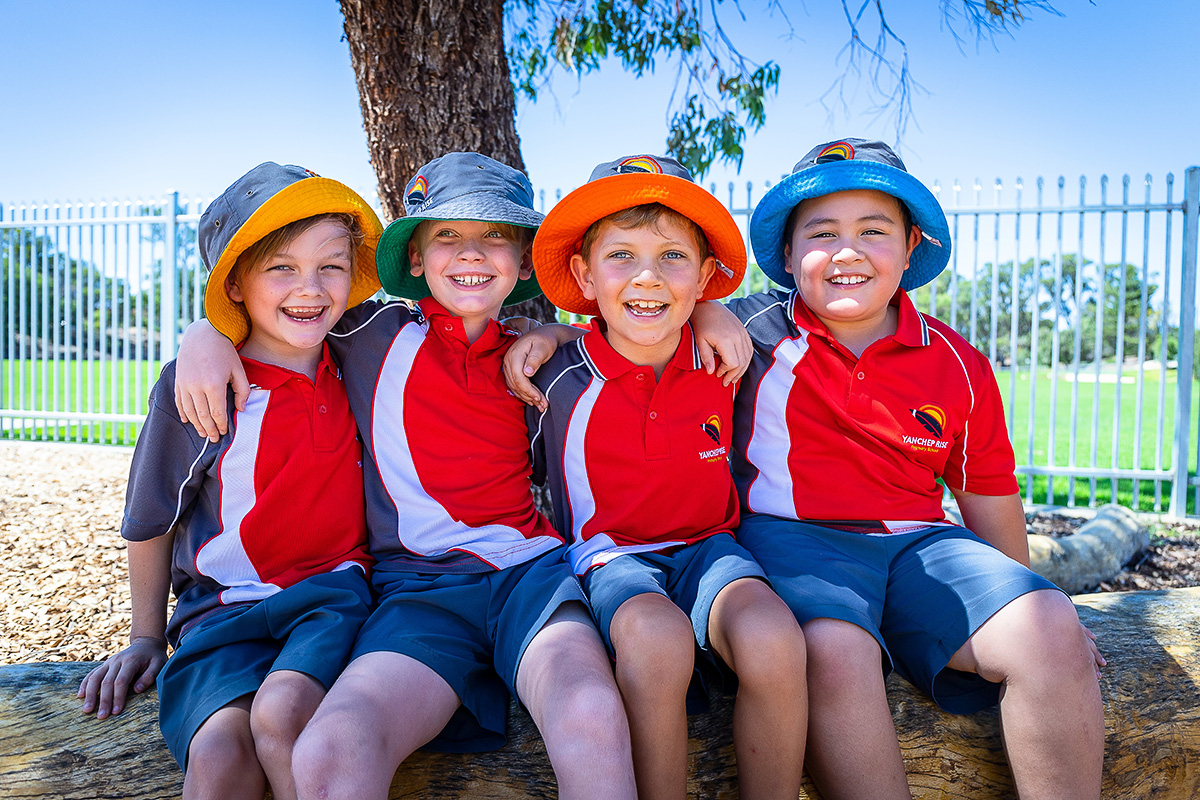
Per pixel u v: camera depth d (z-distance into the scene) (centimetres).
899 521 220
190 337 201
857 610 178
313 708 162
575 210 206
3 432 957
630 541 209
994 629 180
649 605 170
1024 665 174
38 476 673
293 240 197
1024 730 173
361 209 216
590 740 148
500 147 378
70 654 319
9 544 454
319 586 188
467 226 217
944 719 192
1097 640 223
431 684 167
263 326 204
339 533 208
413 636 173
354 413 213
